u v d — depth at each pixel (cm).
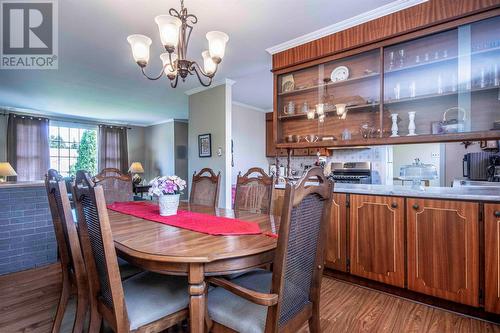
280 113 325
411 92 252
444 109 240
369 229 231
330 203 129
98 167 698
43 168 602
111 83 410
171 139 723
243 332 112
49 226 298
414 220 208
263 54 314
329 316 192
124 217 192
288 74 314
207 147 428
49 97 489
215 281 117
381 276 225
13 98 493
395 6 225
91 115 655
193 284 116
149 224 169
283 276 102
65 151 660
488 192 204
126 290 137
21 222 280
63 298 162
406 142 241
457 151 453
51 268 282
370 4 222
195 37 268
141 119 719
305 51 285
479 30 210
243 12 227
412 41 233
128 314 118
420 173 263
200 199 271
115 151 729
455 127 228
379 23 239
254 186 238
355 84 288
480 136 205
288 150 335
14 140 563
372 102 273
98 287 130
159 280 148
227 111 402
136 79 391
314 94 319
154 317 121
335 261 252
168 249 121
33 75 372
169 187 197
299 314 123
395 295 223
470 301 186
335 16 238
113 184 287
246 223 170
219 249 121
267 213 222
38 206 291
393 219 218
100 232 110
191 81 401
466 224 187
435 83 241
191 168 457
